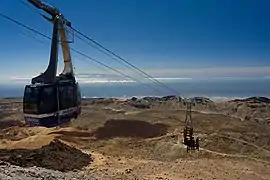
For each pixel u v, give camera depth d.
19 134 61.75
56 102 48.28
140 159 45.50
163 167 39.41
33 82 49.75
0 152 39.09
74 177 23.33
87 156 43.09
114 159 43.50
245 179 35.97
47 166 34.38
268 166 43.00
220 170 39.06
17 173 19.52
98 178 27.36
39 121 46.91
